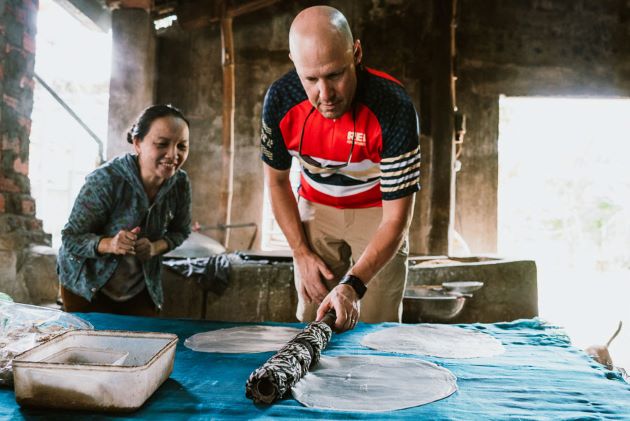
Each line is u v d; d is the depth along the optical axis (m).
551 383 1.41
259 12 6.63
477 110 6.57
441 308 3.52
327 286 2.55
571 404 1.26
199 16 6.27
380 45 6.58
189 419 1.18
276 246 6.93
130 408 1.20
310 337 1.53
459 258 5.00
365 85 1.99
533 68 6.60
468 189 6.52
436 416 1.19
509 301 4.08
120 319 2.11
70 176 13.42
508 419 1.17
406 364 1.56
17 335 1.54
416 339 1.88
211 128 6.61
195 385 1.39
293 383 1.33
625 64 6.62
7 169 4.34
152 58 6.35
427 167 6.43
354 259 2.55
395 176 2.03
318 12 1.70
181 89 6.62
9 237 4.12
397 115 1.98
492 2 6.60
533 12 6.59
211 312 3.93
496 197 6.50
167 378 1.43
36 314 1.69
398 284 2.56
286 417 1.19
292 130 2.17
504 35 6.60
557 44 6.60
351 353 1.72
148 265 2.66
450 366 1.57
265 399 1.26
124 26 6.16
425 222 6.37
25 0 4.46
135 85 6.15
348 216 2.48
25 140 4.54
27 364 1.20
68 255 2.50
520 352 1.74
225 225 6.07
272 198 2.38
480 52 6.58
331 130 2.10
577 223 16.03
